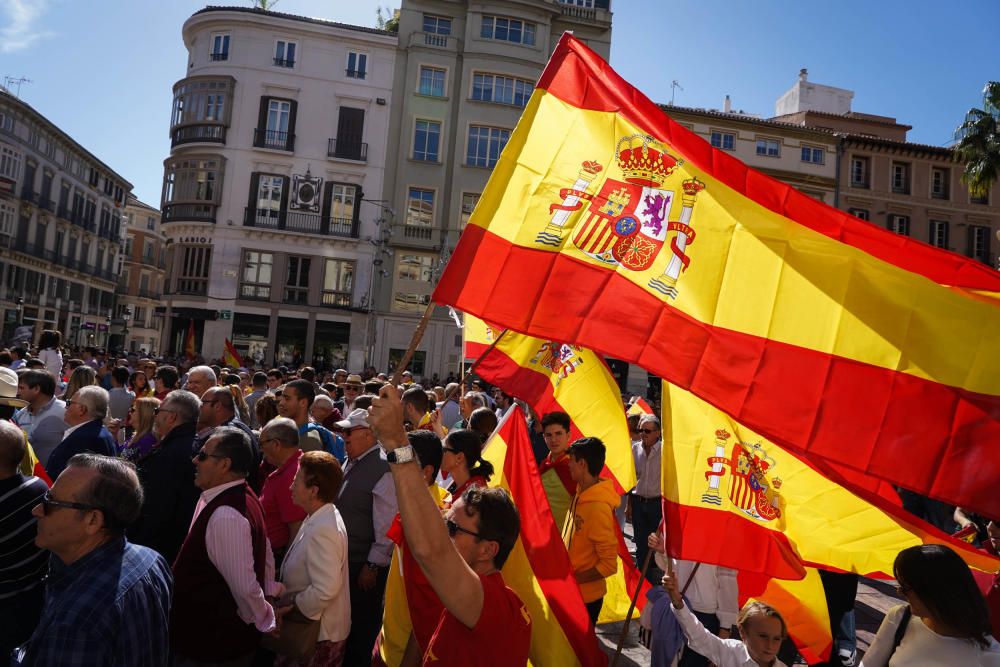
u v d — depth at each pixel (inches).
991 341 118.2
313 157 1443.2
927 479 115.4
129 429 357.1
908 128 1732.3
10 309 1967.3
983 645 104.9
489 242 125.6
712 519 147.8
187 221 1421.0
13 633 130.0
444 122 1477.6
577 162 132.3
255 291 1428.4
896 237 131.3
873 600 290.5
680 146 133.6
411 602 121.6
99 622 90.0
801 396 120.1
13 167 1903.3
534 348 239.3
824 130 1601.9
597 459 185.5
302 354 1437.0
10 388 210.5
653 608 168.1
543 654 141.2
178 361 1019.3
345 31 1446.9
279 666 148.9
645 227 129.1
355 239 1445.6
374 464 184.4
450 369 1464.1
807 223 129.6
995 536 160.9
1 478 132.0
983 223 1636.3
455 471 163.9
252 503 141.5
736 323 124.6
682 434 151.9
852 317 122.8
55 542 94.3
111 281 2613.2
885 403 119.2
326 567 146.8
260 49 1433.3
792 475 155.6
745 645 146.2
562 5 1507.1
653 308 125.0
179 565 135.0
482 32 1475.1
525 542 150.9
